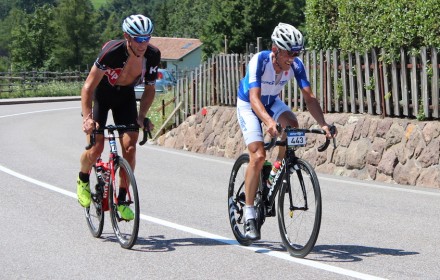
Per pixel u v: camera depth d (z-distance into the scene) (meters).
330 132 7.77
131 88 8.71
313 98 8.05
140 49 8.11
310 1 18.70
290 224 7.96
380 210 11.10
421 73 14.38
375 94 15.56
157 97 28.75
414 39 14.89
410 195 12.56
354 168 15.27
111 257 8.07
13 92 55.41
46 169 15.70
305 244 7.71
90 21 131.62
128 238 8.49
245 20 91.12
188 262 7.80
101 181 8.90
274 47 7.89
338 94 16.81
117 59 8.22
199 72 22.27
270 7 91.12
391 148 14.57
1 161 17.11
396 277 7.05
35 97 55.59
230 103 20.75
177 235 9.25
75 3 130.38
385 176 14.48
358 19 16.52
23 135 24.42
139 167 16.64
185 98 22.97
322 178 14.90
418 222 10.12
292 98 18.48
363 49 16.45
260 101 7.83
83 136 24.34
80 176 9.09
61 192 12.66
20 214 10.66
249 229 8.08
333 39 18.12
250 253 8.18
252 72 7.92
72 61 130.75
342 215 10.68
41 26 127.81
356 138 15.50
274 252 8.19
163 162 17.72
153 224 9.98
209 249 8.41
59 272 7.46
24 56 127.50
